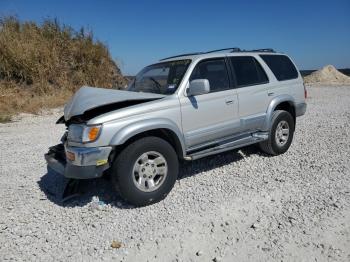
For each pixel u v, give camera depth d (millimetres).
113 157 4367
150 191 4543
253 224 3902
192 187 5121
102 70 16812
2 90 13383
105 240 3793
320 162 6004
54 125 10531
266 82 6242
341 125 9258
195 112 5055
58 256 3535
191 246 3588
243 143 5734
